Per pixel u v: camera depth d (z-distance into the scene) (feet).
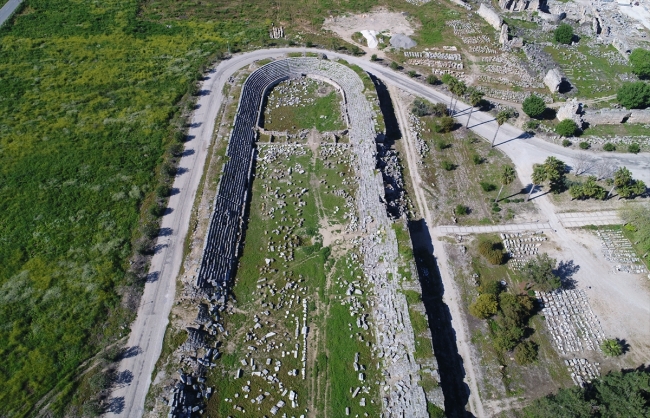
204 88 333.62
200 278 209.56
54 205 245.86
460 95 319.27
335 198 264.31
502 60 381.19
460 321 209.56
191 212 245.24
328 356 192.95
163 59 361.92
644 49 382.01
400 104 334.24
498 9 454.40
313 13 438.40
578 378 190.49
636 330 207.51
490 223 254.68
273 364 189.47
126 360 184.75
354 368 188.55
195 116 308.19
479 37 408.87
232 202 253.85
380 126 296.51
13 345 187.01
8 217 238.48
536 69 370.32
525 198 268.62
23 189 253.65
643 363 195.62
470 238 246.47
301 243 239.91
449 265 232.94
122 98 320.29
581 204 265.13
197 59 363.56
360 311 209.26
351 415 174.50
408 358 184.44
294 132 309.83
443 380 189.47
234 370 186.39
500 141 306.35
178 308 202.69
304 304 211.82
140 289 209.97
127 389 175.94
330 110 328.70
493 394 185.78
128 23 400.47
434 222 254.68
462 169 287.07
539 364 195.31
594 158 292.81
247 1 451.53
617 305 216.95
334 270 226.79
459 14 439.22
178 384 176.35
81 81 333.01
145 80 338.34
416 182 277.64
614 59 384.47
